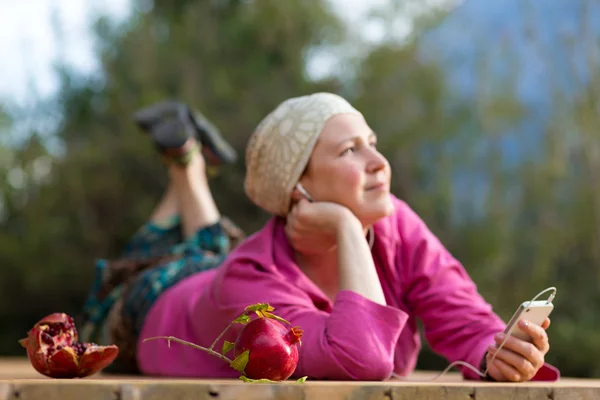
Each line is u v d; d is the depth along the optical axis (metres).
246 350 1.66
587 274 11.39
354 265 2.13
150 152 13.11
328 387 1.44
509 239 11.51
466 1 13.51
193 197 3.72
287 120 2.39
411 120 12.41
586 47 11.53
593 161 11.38
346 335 2.03
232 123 13.00
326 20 13.66
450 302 2.43
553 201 11.61
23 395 1.33
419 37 13.15
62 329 1.87
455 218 11.99
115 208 13.34
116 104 13.41
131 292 3.24
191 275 3.25
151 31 13.70
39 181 13.56
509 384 1.66
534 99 12.35
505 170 11.80
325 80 13.48
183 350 2.69
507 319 11.09
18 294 13.30
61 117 13.77
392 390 1.48
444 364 10.62
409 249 2.50
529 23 11.94
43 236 13.18
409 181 12.27
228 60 13.85
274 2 13.73
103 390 1.35
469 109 12.28
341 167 2.27
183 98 13.00
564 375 10.41
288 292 2.25
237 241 3.75
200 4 14.53
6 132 13.67
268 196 2.42
